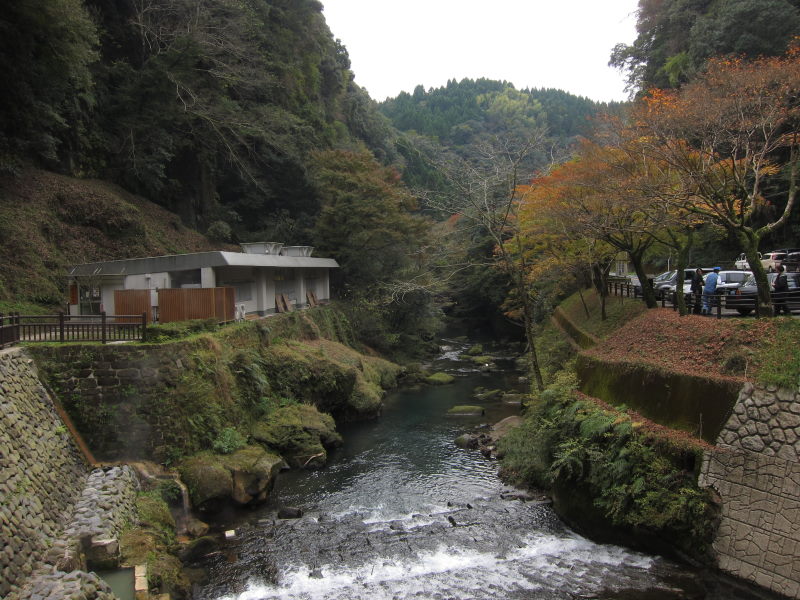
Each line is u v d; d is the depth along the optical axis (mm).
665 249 24375
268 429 17641
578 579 10891
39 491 9906
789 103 15289
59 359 13633
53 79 24375
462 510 14352
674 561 11438
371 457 18562
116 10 33000
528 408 19375
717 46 31047
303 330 27656
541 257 27266
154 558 10195
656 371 13523
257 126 37250
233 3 33719
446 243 35188
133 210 28438
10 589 7695
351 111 65250
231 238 38188
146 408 13828
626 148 16453
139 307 18344
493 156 20297
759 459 10000
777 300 14047
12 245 21109
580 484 13336
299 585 10672
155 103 31766
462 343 47438
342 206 36094
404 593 10422
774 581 9477
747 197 14344
